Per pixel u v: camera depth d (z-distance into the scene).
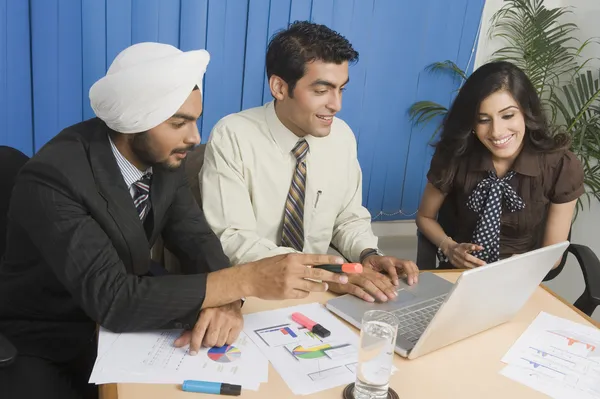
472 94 1.88
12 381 1.23
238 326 1.17
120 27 2.47
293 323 1.23
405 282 1.48
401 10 2.96
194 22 2.59
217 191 1.73
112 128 1.22
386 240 3.42
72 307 1.34
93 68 2.48
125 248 1.25
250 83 2.79
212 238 1.55
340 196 1.89
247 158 1.75
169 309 1.14
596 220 2.83
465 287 1.06
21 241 1.29
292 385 1.02
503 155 1.91
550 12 2.95
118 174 1.25
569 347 1.25
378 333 0.97
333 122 1.90
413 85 3.13
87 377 1.38
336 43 1.59
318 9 2.79
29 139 2.46
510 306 1.28
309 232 1.86
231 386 0.98
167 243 1.57
